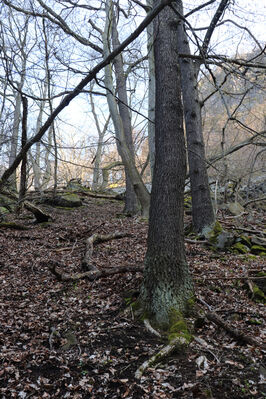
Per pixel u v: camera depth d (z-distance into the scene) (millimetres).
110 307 5773
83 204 17438
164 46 5148
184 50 9234
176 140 5141
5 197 14141
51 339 4832
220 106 13594
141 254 8250
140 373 3977
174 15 5191
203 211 9188
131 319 5254
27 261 8383
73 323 5371
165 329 4906
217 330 4934
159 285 5152
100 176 25125
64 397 3732
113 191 22406
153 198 5285
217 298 5930
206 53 5246
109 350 4570
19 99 15906
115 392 3771
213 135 16719
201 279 6480
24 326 5289
